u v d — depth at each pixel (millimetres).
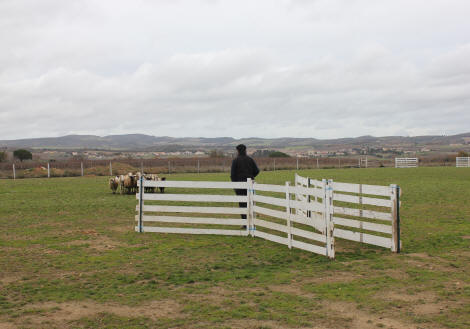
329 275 7062
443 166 60875
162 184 11367
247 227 10914
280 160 62188
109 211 15430
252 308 5527
